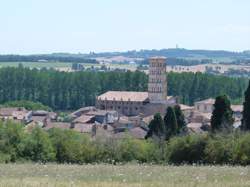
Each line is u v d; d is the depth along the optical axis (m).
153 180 95.00
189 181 92.44
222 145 170.00
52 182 88.19
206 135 182.12
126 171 116.19
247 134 173.75
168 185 86.44
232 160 165.75
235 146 167.12
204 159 174.25
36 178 95.81
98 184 86.62
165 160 188.38
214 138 179.38
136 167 131.88
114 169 122.88
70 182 88.00
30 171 116.06
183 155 181.50
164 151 195.88
